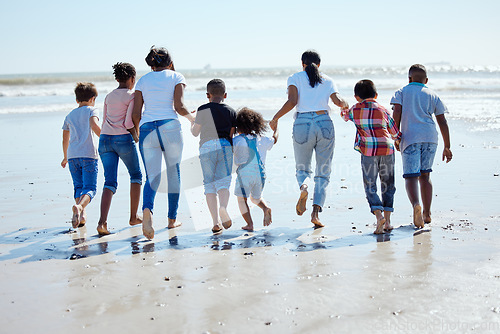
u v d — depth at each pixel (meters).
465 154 8.41
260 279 3.46
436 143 4.89
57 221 5.37
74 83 41.53
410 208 5.48
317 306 2.97
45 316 2.95
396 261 3.74
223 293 3.22
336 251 4.07
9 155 9.77
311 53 5.05
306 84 4.94
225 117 4.91
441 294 3.08
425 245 4.12
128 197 6.50
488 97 19.64
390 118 4.67
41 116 17.44
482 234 4.36
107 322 2.85
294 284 3.34
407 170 4.86
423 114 4.88
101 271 3.73
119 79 5.01
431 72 44.59
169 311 2.97
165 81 4.82
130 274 3.65
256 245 4.34
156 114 4.80
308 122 4.89
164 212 5.72
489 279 3.30
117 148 4.98
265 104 19.23
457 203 5.49
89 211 5.84
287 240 4.47
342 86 32.75
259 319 2.82
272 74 60.25
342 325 2.71
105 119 5.00
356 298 3.07
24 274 3.70
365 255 3.93
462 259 3.72
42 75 99.44
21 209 5.88
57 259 4.06
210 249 4.26
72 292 3.32
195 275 3.59
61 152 10.06
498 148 8.84
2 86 39.38
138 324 2.81
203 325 2.77
